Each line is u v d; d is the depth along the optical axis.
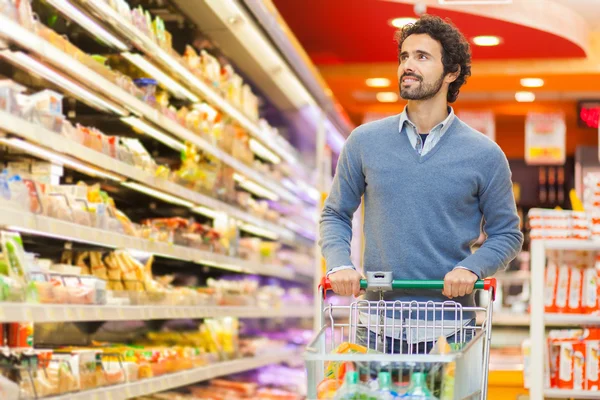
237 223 5.82
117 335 4.59
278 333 7.26
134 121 4.30
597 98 10.34
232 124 5.79
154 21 4.43
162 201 5.05
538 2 7.86
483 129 10.62
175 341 4.97
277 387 6.62
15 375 2.90
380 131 2.86
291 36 5.82
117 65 4.34
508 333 7.69
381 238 2.79
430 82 2.74
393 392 2.15
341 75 9.34
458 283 2.50
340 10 7.44
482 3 7.43
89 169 3.89
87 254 3.97
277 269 6.67
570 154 13.11
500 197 2.79
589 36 8.97
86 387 3.39
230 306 5.41
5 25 2.88
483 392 2.40
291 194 7.32
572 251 4.61
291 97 6.88
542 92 10.15
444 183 2.74
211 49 5.64
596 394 4.38
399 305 2.70
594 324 4.70
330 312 2.63
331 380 2.27
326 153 8.27
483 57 9.03
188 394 5.26
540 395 4.38
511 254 2.77
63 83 3.66
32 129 3.06
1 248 2.92
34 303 2.96
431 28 2.77
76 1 3.61
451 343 2.51
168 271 5.46
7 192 2.85
